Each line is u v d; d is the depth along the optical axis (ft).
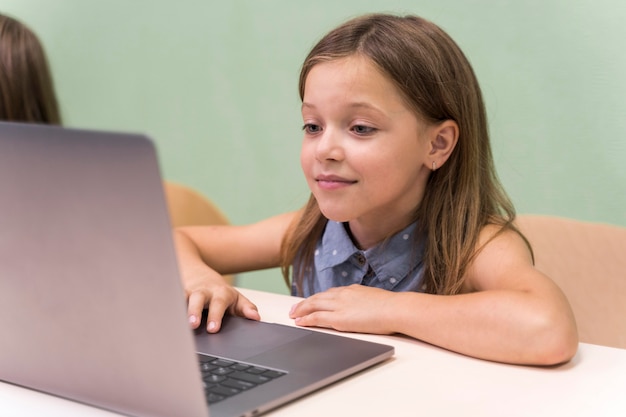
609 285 4.02
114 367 2.15
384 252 3.84
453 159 3.78
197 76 7.60
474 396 2.42
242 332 2.98
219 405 2.25
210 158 7.69
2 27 5.08
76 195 1.97
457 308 2.88
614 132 5.85
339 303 3.15
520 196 6.23
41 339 2.28
